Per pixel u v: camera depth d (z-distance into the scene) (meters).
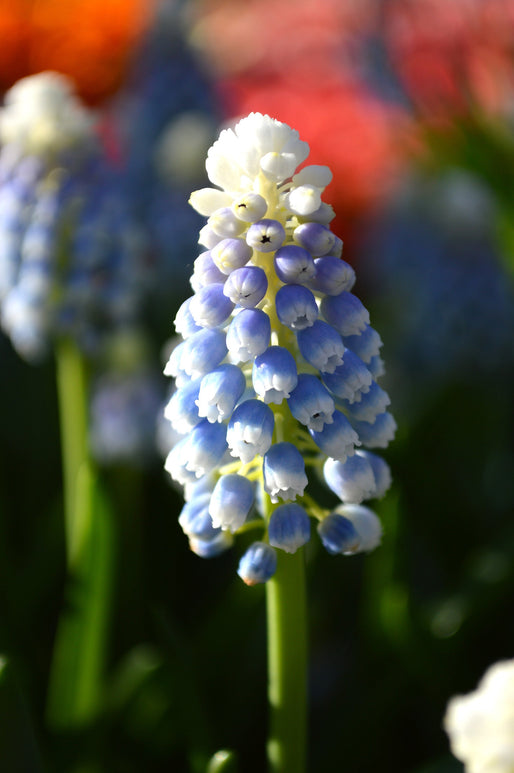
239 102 0.74
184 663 0.32
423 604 0.40
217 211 0.26
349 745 0.35
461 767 0.30
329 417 0.26
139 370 0.42
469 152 0.40
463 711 0.27
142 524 0.41
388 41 0.53
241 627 0.36
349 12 0.62
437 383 0.53
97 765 0.34
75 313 0.36
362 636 0.36
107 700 0.35
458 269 0.54
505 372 0.54
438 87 0.45
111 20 0.68
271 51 0.77
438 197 0.54
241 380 0.26
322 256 0.27
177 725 0.35
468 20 0.45
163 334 0.51
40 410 0.50
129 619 0.39
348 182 0.68
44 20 0.67
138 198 0.56
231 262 0.26
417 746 0.36
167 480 0.44
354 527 0.28
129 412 0.41
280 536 0.27
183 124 0.58
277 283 0.27
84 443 0.37
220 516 0.27
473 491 0.44
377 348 0.27
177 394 0.27
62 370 0.37
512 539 0.38
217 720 0.36
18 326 0.37
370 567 0.37
